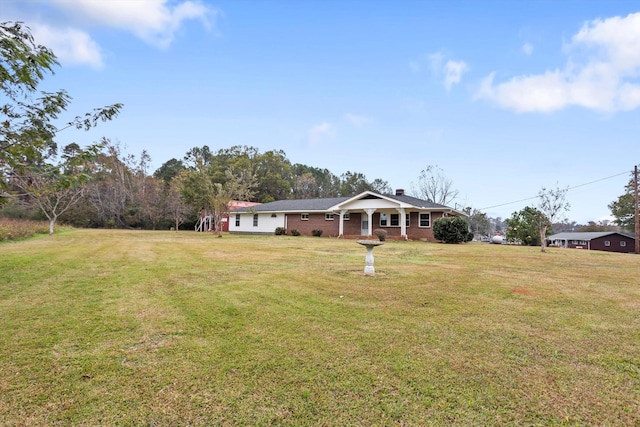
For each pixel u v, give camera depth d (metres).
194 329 3.67
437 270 7.78
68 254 10.20
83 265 8.03
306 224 25.75
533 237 22.80
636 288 5.89
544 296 5.23
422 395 2.38
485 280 6.53
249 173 41.12
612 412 2.20
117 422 2.06
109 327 3.71
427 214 21.39
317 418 2.12
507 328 3.75
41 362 2.85
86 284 5.91
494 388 2.48
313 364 2.84
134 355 3.00
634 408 2.24
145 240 17.45
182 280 6.34
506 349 3.18
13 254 9.88
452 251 13.12
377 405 2.26
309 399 2.33
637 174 20.56
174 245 14.34
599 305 4.72
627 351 3.15
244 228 29.19
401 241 19.88
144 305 4.59
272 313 4.25
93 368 2.74
